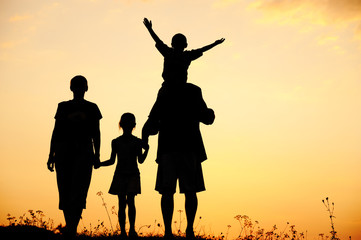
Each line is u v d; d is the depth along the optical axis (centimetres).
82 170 625
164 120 621
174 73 639
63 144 627
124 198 827
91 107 651
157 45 665
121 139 845
